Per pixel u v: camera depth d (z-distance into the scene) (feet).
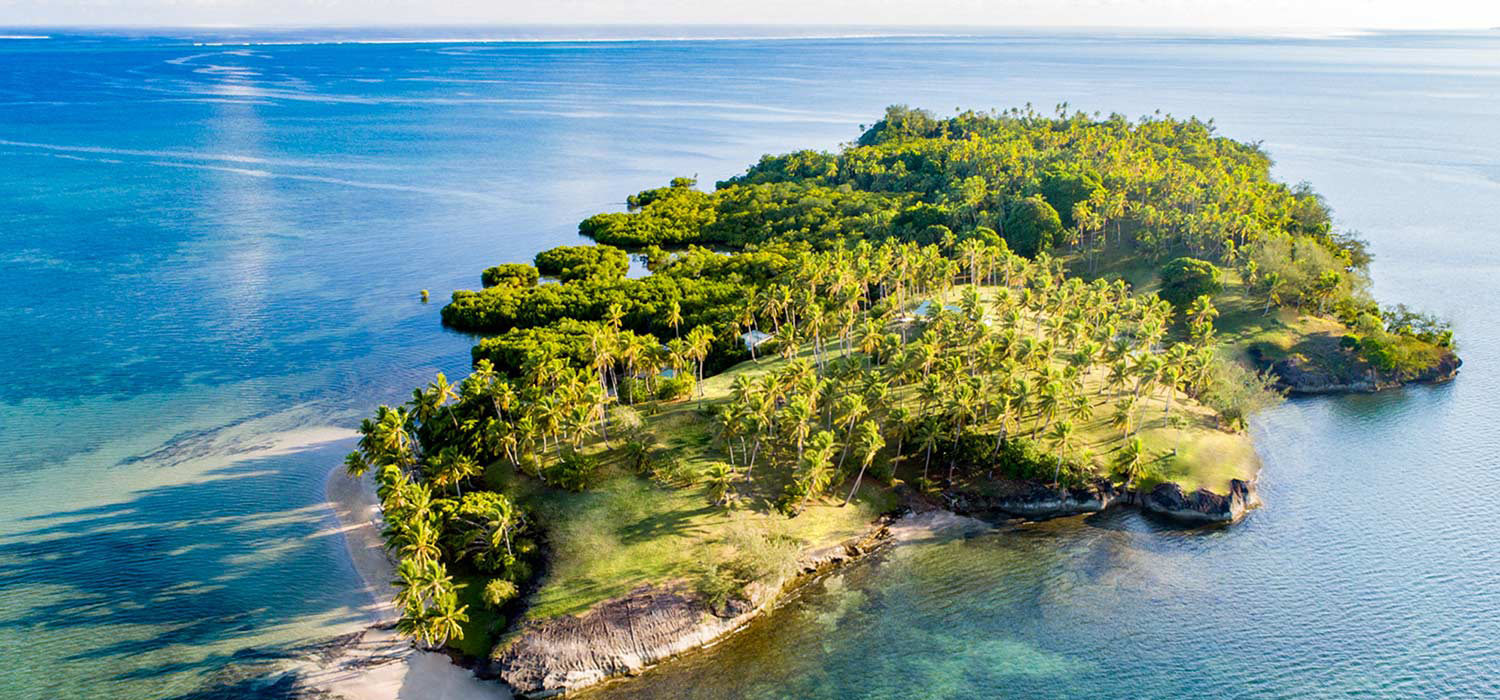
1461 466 407.64
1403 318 522.47
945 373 403.13
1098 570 335.88
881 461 385.91
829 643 299.38
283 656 288.10
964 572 334.24
